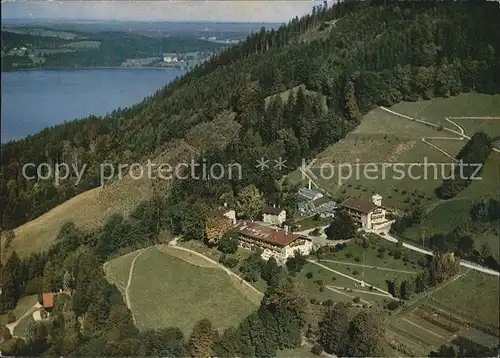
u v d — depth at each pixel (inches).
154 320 6555.1
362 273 7224.4
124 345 5802.2
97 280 6934.1
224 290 6968.5
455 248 7490.2
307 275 7190.0
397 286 6732.3
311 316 6382.9
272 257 7278.5
